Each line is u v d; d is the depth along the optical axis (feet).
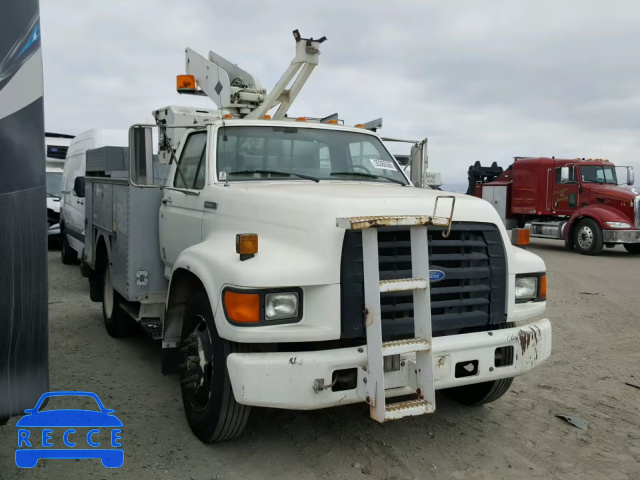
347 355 11.09
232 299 11.08
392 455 12.67
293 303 11.08
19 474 11.41
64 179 40.83
